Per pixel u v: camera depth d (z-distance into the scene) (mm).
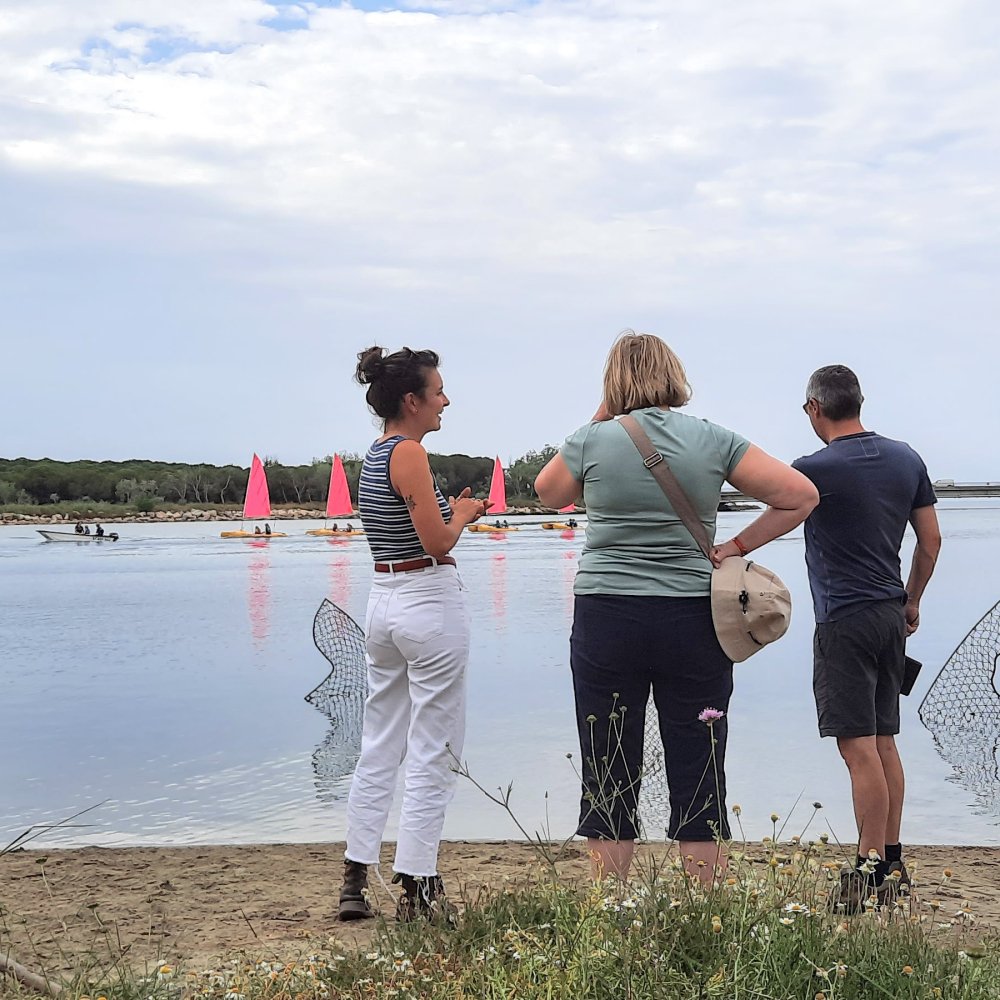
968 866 5168
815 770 7637
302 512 120938
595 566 3818
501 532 73062
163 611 21625
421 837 4203
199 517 117625
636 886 3545
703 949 3096
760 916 3156
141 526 99812
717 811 3744
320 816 6621
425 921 3803
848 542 4426
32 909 4539
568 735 8781
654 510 3744
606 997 2943
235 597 25062
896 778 4543
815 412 4672
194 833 6234
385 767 4426
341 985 3238
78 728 9570
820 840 3658
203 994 3168
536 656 13750
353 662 12305
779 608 3680
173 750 8602
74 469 137375
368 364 4402
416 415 4391
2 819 6598
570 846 5598
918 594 4668
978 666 10195
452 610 4281
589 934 3105
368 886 4707
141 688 11844
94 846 5879
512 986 2996
